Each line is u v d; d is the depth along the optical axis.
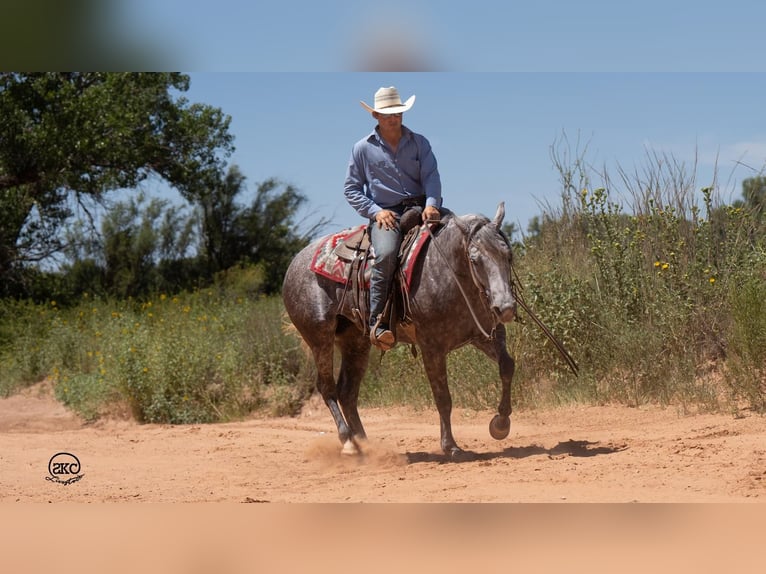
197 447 9.87
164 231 27.44
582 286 11.34
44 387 16.12
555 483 6.24
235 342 15.30
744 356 9.30
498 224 7.41
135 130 25.92
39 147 23.94
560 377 11.01
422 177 8.21
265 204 28.67
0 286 24.89
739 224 11.09
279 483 7.30
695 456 6.81
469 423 10.53
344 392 8.95
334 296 8.56
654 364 10.23
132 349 14.07
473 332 7.76
